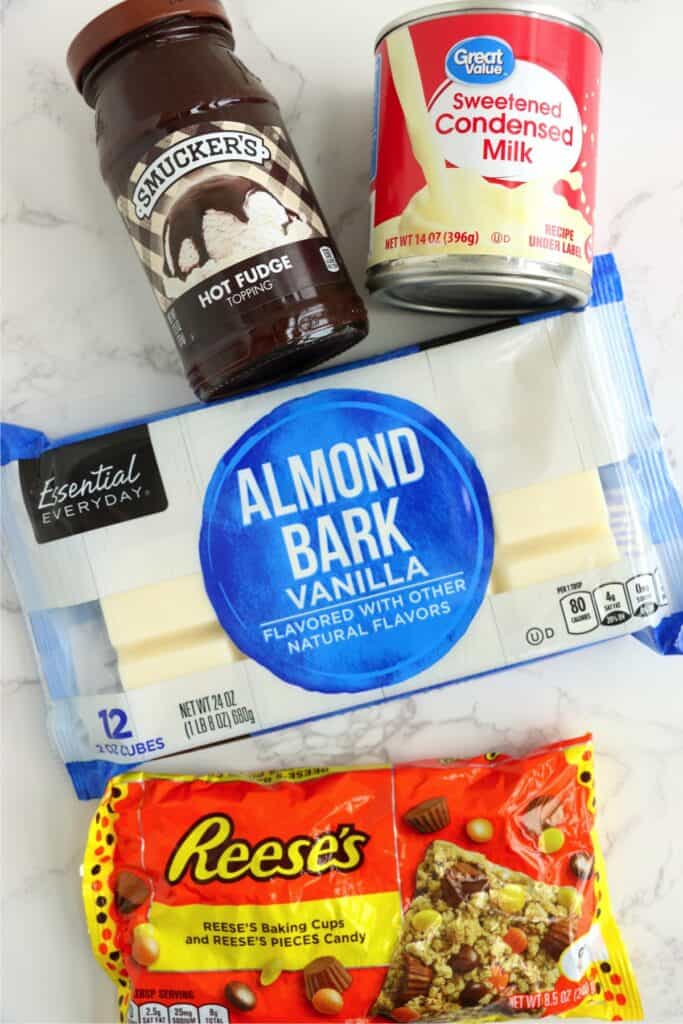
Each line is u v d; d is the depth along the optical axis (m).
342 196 0.65
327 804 0.64
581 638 0.62
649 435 0.62
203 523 0.62
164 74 0.53
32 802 0.67
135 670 0.62
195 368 0.55
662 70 0.65
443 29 0.52
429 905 0.62
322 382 0.62
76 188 0.65
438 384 0.62
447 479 0.62
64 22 0.65
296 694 0.62
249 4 0.64
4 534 0.64
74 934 0.68
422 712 0.67
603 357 0.62
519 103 0.52
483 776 0.64
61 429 0.66
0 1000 0.68
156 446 0.62
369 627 0.62
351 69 0.65
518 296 0.58
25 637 0.67
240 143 0.53
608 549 0.61
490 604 0.62
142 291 0.66
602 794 0.67
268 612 0.62
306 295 0.54
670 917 0.67
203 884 0.63
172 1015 0.63
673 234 0.66
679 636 0.62
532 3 0.52
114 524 0.62
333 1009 0.62
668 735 0.67
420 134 0.53
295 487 0.62
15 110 0.65
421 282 0.55
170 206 0.53
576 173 0.54
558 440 0.61
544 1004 0.62
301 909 0.62
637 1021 0.66
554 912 0.62
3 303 0.65
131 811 0.64
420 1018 0.63
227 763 0.67
